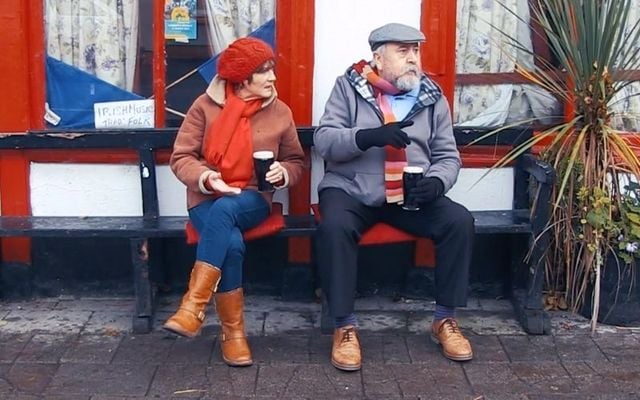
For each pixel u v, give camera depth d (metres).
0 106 4.75
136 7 4.80
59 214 4.86
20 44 4.71
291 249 4.88
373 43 4.37
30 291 4.92
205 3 4.79
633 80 4.97
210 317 4.70
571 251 4.62
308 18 4.71
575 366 4.21
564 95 4.62
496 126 4.88
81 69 4.83
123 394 3.94
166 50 4.81
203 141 4.35
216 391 3.97
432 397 3.92
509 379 4.09
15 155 4.79
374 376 4.11
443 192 4.29
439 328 4.35
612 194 4.54
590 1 4.36
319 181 4.84
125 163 4.82
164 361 4.24
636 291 4.59
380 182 4.33
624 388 4.01
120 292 4.95
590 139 4.52
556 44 4.53
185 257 4.93
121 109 4.86
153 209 4.75
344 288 4.15
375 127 4.35
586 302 4.71
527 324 4.53
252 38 4.41
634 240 4.52
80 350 4.34
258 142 4.32
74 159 4.80
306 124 4.80
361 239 4.34
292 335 4.52
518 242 4.75
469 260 4.27
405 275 4.95
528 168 4.70
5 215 4.84
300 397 3.93
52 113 4.84
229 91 4.33
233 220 4.14
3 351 4.32
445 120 4.47
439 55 4.78
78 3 4.79
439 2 4.73
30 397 3.90
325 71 4.79
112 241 4.91
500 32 4.71
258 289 4.95
